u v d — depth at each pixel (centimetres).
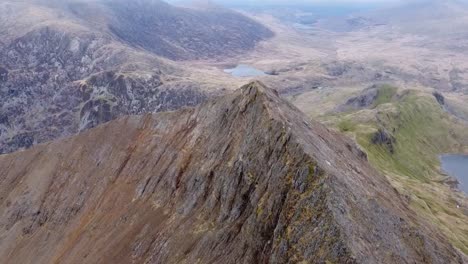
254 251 6372
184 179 9781
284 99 9488
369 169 9444
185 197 9319
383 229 6284
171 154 11112
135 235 9781
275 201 6550
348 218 5862
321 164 6569
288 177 6631
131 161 12638
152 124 13125
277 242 6022
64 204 13700
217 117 10262
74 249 11406
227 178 8119
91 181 13550
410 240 6594
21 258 13150
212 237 7456
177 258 7900
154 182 10869
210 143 9812
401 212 7381
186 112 12138
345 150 9294
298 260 5606
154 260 8500
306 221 5906
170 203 9744
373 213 6384
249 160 7806
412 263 6172
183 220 8775
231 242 7031
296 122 8362
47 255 12400
